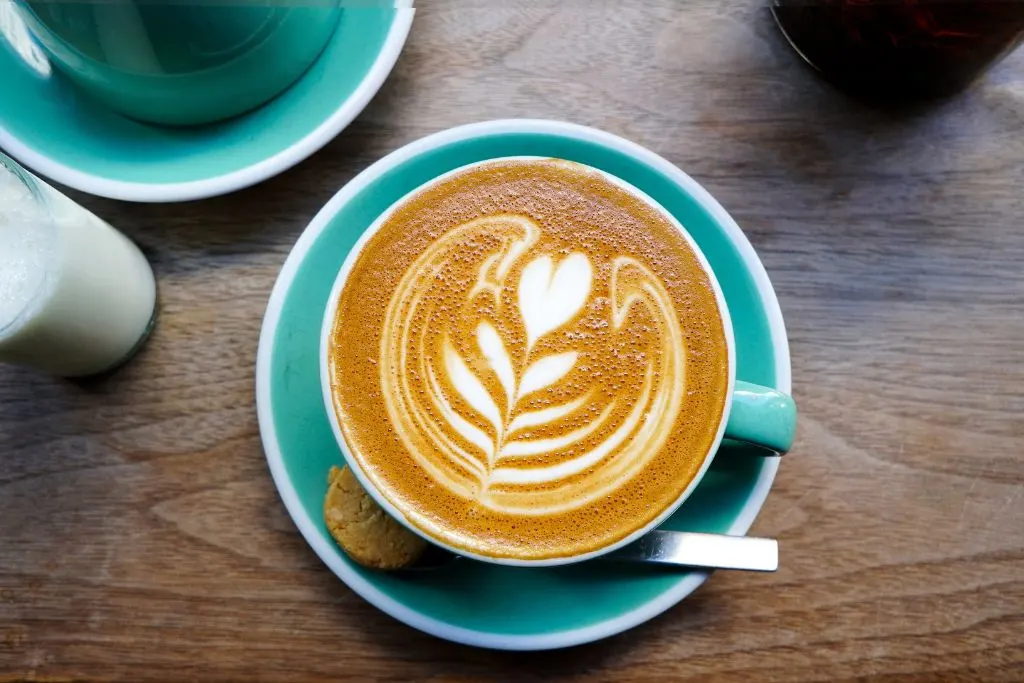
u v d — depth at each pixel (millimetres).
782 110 393
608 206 349
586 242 347
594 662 370
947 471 378
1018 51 397
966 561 374
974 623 371
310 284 356
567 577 351
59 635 366
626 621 347
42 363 355
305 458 353
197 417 375
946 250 388
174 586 368
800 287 386
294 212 385
